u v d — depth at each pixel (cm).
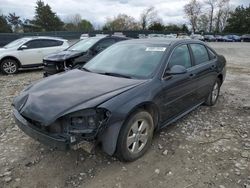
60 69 802
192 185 294
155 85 355
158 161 340
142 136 343
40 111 292
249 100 625
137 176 308
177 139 401
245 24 7531
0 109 543
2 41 2536
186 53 447
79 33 3884
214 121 479
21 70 1127
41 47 1081
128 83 345
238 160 345
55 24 6938
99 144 313
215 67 530
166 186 292
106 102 296
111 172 315
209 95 543
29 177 306
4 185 292
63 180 301
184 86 419
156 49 413
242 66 1325
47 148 368
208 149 372
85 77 374
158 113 367
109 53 452
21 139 399
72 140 281
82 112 285
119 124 300
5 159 342
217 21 7806
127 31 4616
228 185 294
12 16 6994
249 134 426
